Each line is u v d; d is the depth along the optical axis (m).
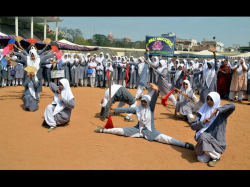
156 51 20.70
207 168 4.65
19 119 7.27
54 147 5.21
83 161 4.61
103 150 5.18
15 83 14.74
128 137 6.09
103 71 16.19
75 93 13.09
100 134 6.24
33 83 8.41
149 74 16.09
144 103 5.86
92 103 10.43
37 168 4.23
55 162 4.50
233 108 4.75
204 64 16.00
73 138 5.84
